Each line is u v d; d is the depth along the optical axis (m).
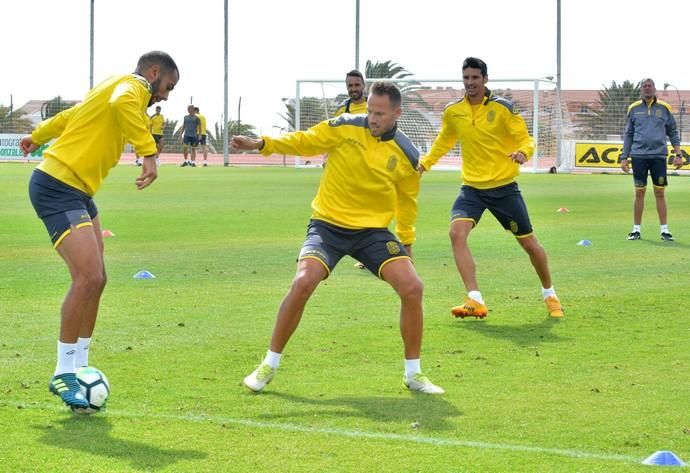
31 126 65.81
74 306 8.60
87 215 8.92
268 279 15.59
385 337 11.55
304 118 63.91
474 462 7.36
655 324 12.51
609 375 9.94
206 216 25.98
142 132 8.80
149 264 17.08
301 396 9.09
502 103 13.48
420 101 58.88
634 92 57.41
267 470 7.16
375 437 7.91
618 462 7.39
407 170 9.71
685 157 52.47
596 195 35.41
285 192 35.19
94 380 8.49
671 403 8.95
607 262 18.06
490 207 13.48
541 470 7.20
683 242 21.31
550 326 12.40
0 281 15.05
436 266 17.36
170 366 10.12
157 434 7.96
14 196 31.23
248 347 10.98
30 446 7.64
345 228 9.58
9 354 10.49
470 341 11.50
